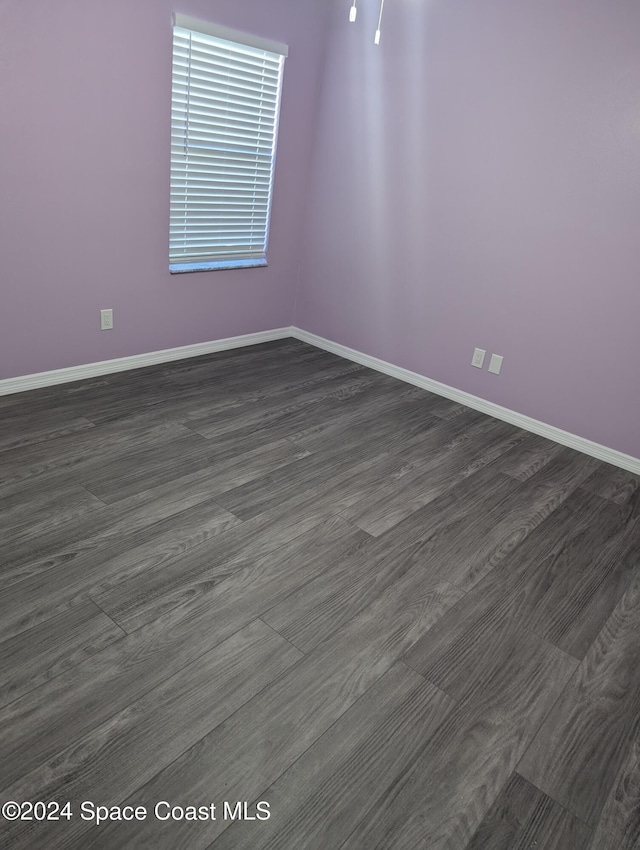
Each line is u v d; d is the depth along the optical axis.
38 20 2.33
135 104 2.75
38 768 1.29
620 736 1.56
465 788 1.38
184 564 1.94
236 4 2.89
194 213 3.26
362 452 2.80
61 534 1.99
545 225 2.89
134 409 2.89
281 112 3.38
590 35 2.54
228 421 2.91
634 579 2.16
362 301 3.75
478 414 3.38
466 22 2.86
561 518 2.48
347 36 3.30
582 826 1.33
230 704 1.50
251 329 3.92
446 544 2.22
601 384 2.94
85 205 2.77
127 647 1.61
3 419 2.64
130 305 3.16
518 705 1.61
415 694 1.60
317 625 1.77
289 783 1.33
